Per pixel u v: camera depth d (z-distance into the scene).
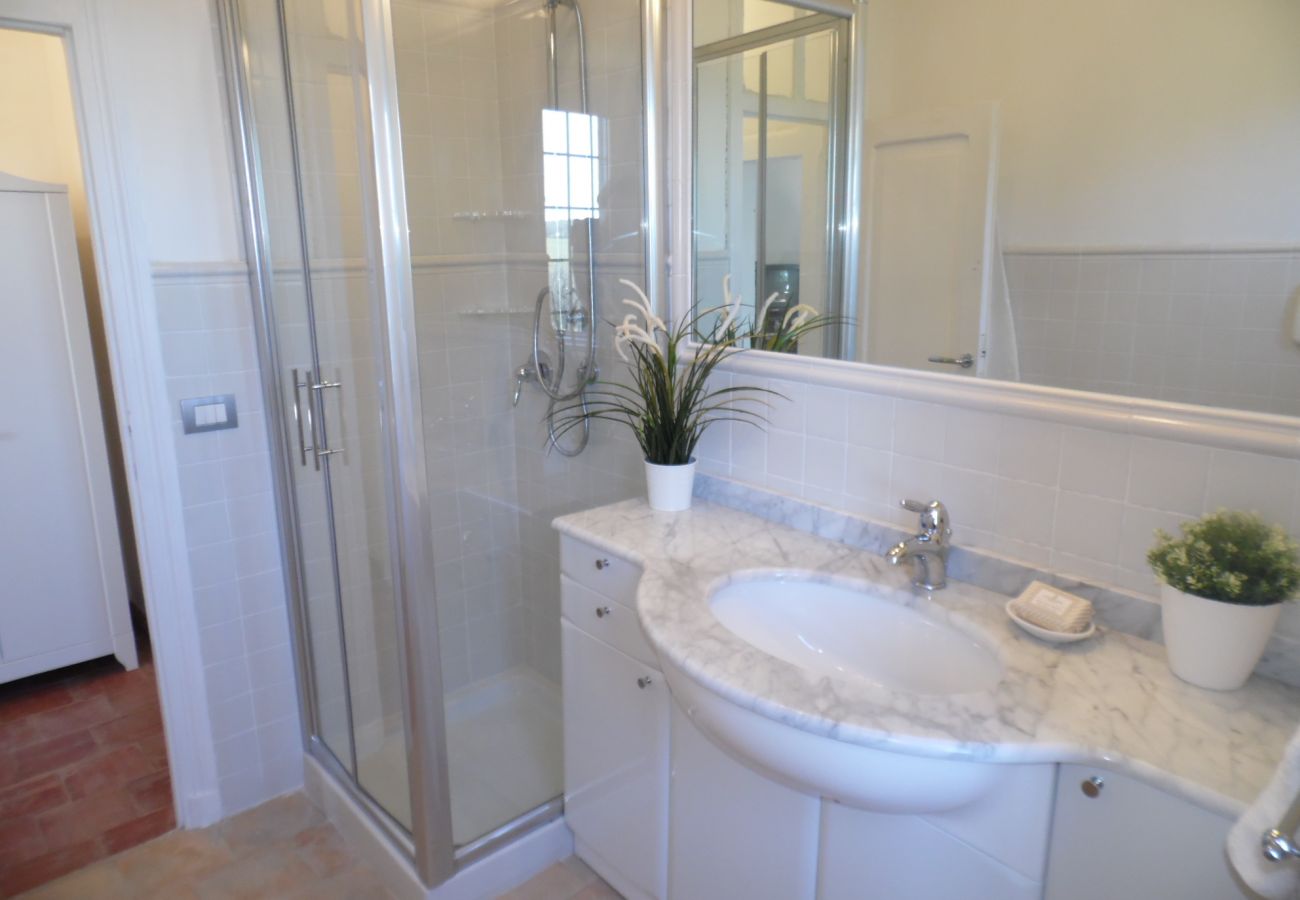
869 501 1.72
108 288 2.01
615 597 1.78
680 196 2.01
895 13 1.54
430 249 2.16
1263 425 1.19
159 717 2.88
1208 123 1.19
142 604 3.59
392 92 1.62
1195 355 1.25
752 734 1.22
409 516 1.77
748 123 1.84
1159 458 1.30
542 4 2.14
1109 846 1.10
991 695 1.19
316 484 2.11
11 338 2.80
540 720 2.37
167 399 2.10
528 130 2.20
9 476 2.86
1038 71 1.36
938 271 1.54
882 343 1.65
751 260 1.88
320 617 2.25
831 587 1.59
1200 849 1.01
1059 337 1.39
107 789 2.49
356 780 2.23
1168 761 1.04
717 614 1.54
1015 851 1.18
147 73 1.98
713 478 2.02
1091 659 1.28
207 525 2.21
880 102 1.58
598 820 1.97
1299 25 1.10
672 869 1.77
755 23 1.78
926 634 1.46
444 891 1.95
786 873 1.51
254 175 2.06
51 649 3.01
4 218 2.73
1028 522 1.47
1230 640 1.15
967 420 1.52
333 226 1.80
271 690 2.39
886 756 1.11
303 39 1.75
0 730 2.79
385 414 1.74
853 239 1.67
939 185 1.52
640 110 2.02
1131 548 1.35
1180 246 1.24
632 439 2.14
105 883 2.12
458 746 2.22
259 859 2.20
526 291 2.26
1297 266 1.14
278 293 2.09
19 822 2.35
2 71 3.19
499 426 2.32
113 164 1.96
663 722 1.72
